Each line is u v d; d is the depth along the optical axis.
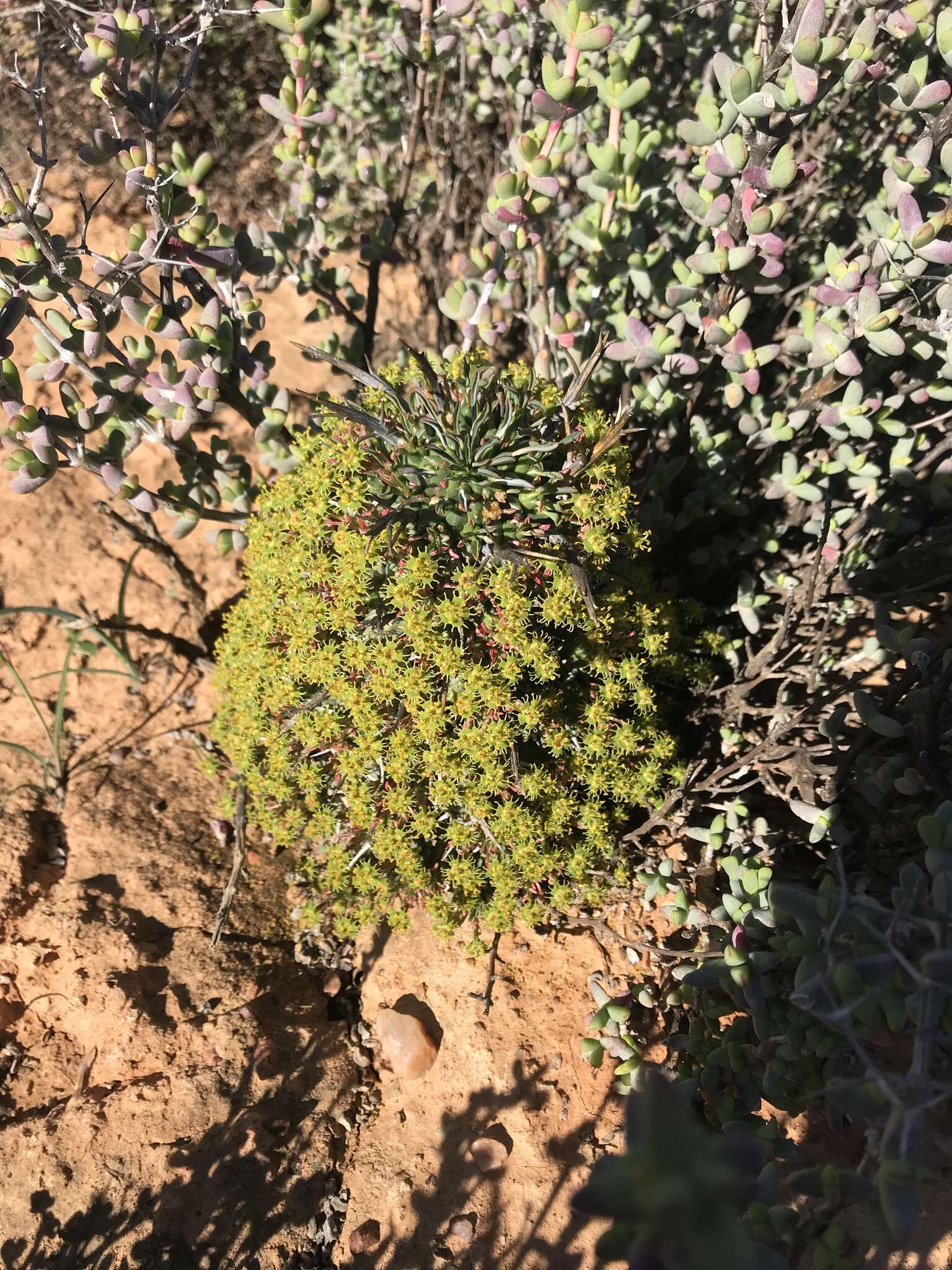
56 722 0.39
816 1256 0.19
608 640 0.30
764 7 0.29
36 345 0.31
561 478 0.29
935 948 0.20
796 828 0.33
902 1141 0.18
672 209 0.38
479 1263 0.26
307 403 0.49
